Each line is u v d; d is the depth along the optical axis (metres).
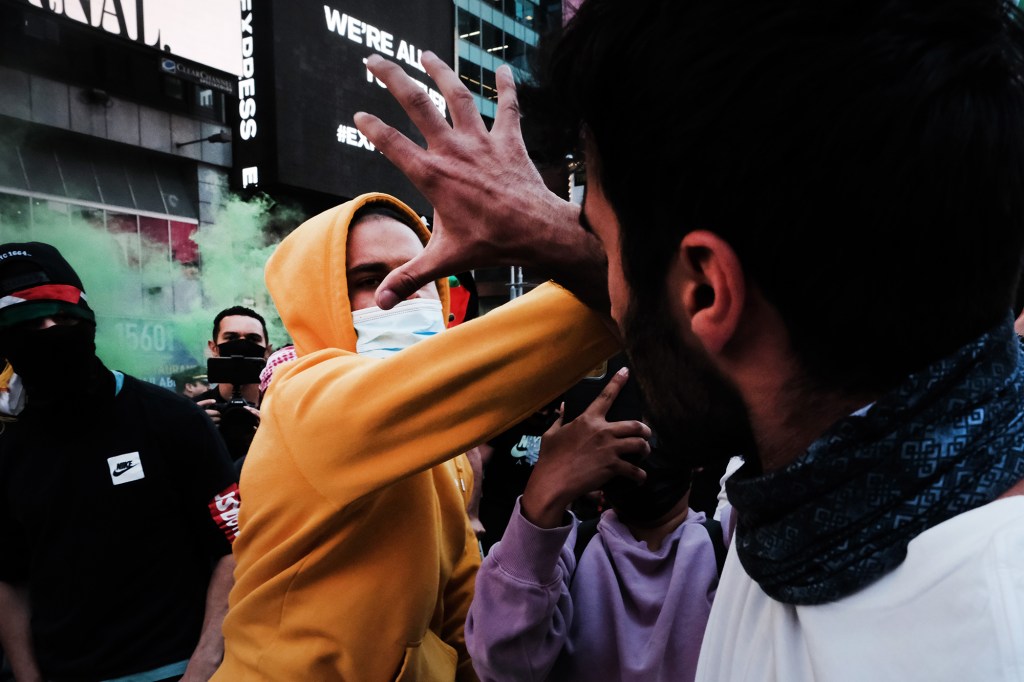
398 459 0.78
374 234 1.11
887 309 0.36
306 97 16.75
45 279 1.57
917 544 0.36
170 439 1.69
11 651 1.64
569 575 1.04
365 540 0.95
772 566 0.42
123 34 14.74
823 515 0.38
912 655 0.35
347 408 0.79
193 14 15.64
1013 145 0.35
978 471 0.35
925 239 0.35
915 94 0.34
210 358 3.05
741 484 0.44
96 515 1.60
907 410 0.36
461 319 2.37
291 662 0.95
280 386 0.95
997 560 0.33
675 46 0.38
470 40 25.45
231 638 1.04
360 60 18.14
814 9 0.35
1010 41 0.35
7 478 1.64
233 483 1.75
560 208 0.60
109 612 1.60
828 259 0.36
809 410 0.41
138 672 1.58
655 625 0.95
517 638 0.89
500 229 0.60
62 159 14.65
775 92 0.35
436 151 0.61
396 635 0.97
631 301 0.46
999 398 0.36
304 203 17.78
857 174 0.34
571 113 0.47
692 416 0.46
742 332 0.41
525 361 0.73
